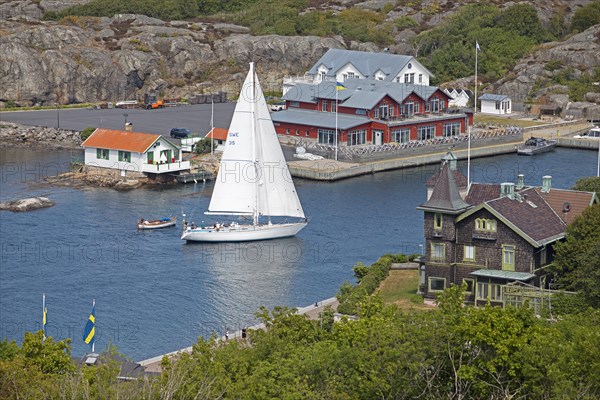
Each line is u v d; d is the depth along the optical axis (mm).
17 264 144500
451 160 136625
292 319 94625
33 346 91125
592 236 121000
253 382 80438
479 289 120812
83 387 76438
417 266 137250
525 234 119875
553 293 115562
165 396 75125
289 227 161125
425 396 81062
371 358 82000
